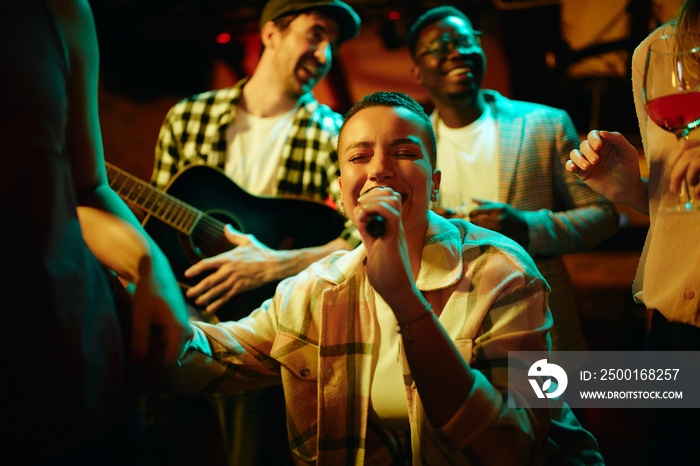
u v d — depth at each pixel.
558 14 5.38
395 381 0.98
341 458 0.97
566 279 2.01
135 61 5.78
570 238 1.89
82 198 0.87
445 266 0.97
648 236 1.14
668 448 1.00
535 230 1.83
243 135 2.02
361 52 6.01
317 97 6.18
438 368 0.76
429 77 2.14
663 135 1.07
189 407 2.00
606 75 5.45
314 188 1.96
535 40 5.48
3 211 0.63
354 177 0.96
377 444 1.00
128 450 0.76
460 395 0.76
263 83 2.03
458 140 2.16
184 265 1.79
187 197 1.86
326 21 1.98
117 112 5.75
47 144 0.66
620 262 6.41
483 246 0.98
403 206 0.95
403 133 0.95
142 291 0.75
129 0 5.57
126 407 0.74
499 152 2.05
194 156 2.00
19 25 0.64
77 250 0.69
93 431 0.69
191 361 1.03
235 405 1.68
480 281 0.94
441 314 0.94
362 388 0.99
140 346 0.71
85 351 0.68
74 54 0.77
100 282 0.75
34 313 0.63
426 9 5.63
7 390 0.63
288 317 1.08
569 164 1.14
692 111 0.92
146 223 1.81
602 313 4.71
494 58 5.61
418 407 0.91
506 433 0.80
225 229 1.78
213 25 5.71
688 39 1.00
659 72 0.95
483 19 5.52
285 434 1.69
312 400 1.05
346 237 1.81
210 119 2.02
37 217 0.64
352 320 1.02
